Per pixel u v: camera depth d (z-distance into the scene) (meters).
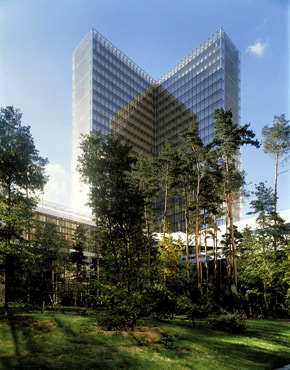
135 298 18.98
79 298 43.34
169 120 140.50
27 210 20.70
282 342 19.42
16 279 21.12
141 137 138.88
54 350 13.99
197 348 16.05
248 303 35.09
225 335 19.80
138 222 20.67
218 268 67.81
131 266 19.81
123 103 133.88
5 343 14.15
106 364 12.93
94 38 128.50
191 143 39.28
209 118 120.31
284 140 45.59
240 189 50.09
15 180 21.05
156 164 45.22
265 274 37.12
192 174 42.97
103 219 20.50
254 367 14.12
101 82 126.25
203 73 127.75
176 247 35.47
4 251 19.62
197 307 21.78
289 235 43.06
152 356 14.34
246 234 47.78
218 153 39.47
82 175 21.36
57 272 37.62
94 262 40.72
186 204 46.34
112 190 20.45
